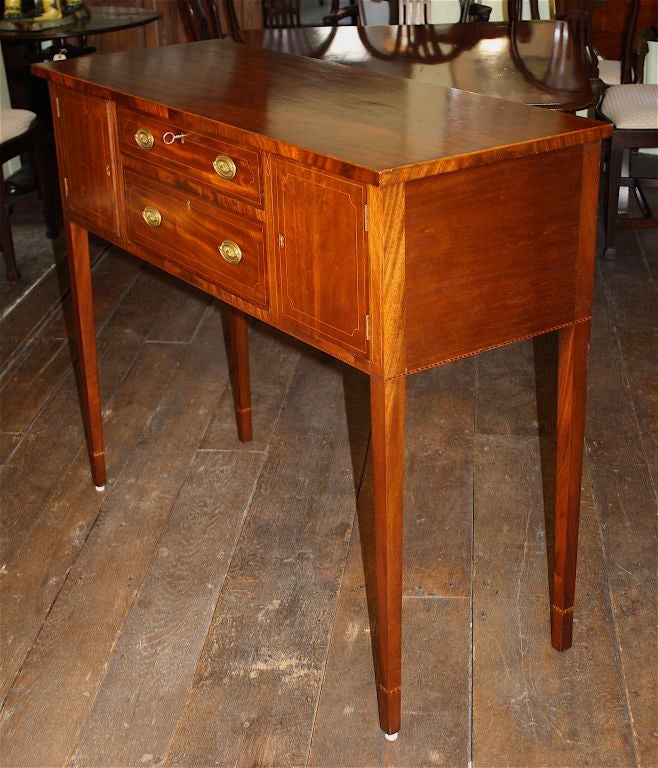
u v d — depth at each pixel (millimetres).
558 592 2037
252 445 2842
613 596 2232
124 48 5520
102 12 4684
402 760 1847
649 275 3871
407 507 2547
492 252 1665
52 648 2127
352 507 2562
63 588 2301
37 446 2861
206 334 3500
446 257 1613
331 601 2242
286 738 1896
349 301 1643
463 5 4316
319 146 1621
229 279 1942
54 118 2365
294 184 1677
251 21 5402
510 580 2289
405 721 1925
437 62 3232
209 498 2611
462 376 3182
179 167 1973
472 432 2875
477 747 1866
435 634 2135
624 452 2762
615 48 4488
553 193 1702
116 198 2219
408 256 1567
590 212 1765
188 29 5406
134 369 3270
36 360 3342
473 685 2004
